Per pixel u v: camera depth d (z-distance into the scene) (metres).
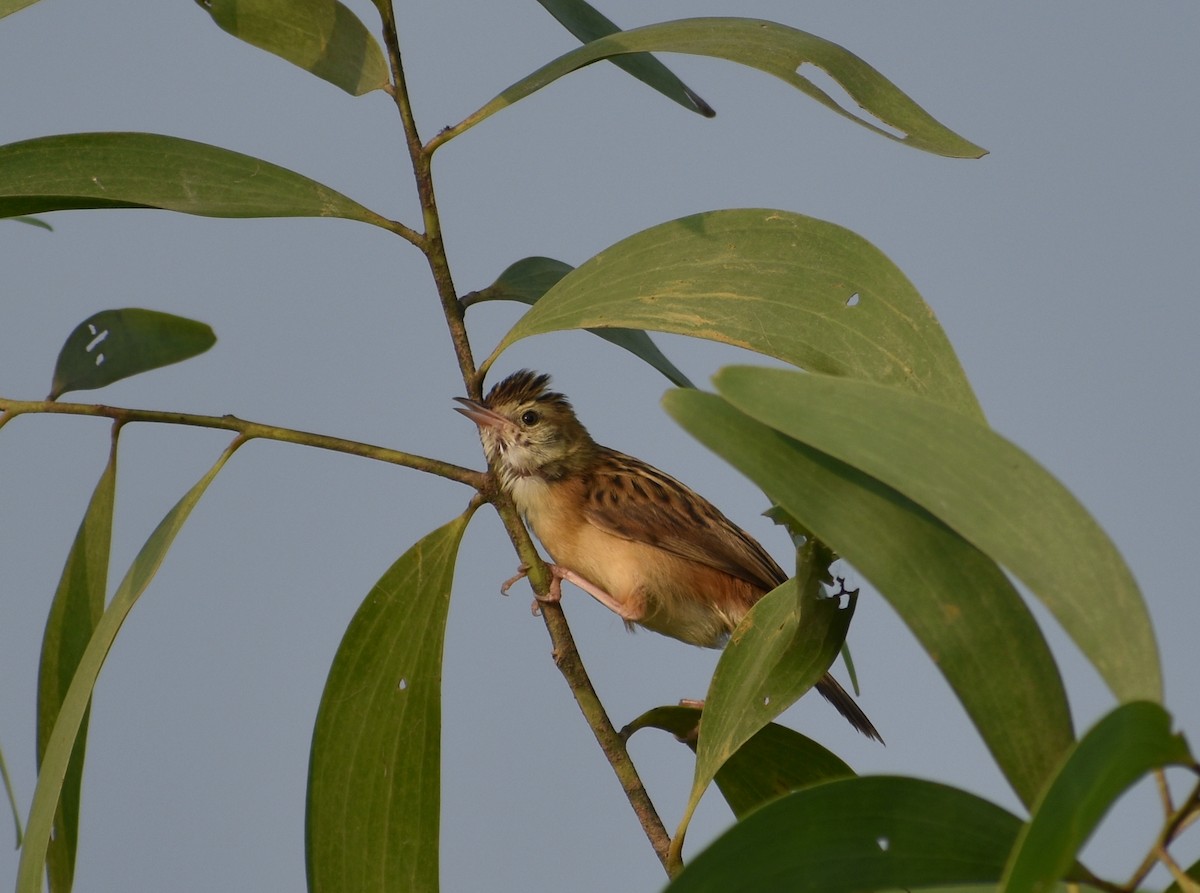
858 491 4.16
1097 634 3.64
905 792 4.03
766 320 5.10
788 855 3.88
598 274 5.56
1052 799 3.23
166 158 6.05
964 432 3.99
